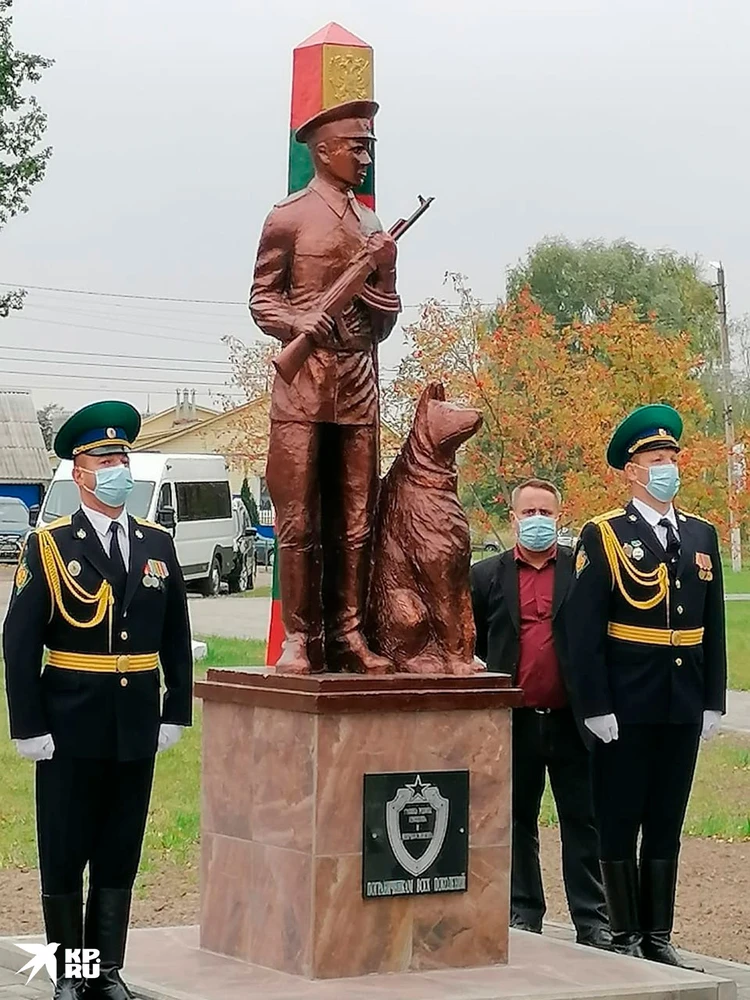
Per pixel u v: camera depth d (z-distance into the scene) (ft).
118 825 20.97
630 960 22.15
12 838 33.42
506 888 21.77
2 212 108.68
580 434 83.10
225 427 171.12
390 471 22.61
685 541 23.98
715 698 23.99
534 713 25.30
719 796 39.40
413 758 21.12
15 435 175.42
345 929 20.67
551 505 25.22
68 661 20.74
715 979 21.24
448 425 22.17
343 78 24.89
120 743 20.66
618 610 23.70
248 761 21.74
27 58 107.55
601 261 145.48
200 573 102.63
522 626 25.26
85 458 20.98
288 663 21.48
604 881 23.94
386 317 21.95
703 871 31.63
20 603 20.54
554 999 20.10
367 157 21.77
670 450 24.04
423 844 21.12
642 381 84.79
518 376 85.25
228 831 22.07
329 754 20.59
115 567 20.93
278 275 21.68
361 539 22.00
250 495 139.44
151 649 21.08
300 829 20.74
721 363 127.34
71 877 20.86
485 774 21.63
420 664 21.99
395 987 20.27
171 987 20.31
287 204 21.72
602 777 23.91
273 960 21.18
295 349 21.15
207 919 22.40
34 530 20.97
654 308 141.90
